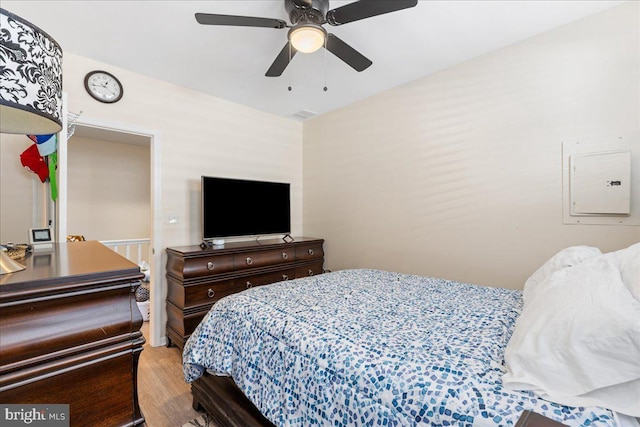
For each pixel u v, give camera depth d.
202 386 1.76
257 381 1.35
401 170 3.03
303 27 1.64
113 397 0.80
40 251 1.19
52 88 0.81
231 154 3.39
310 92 3.18
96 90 2.47
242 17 1.63
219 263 2.75
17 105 0.70
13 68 0.69
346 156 3.57
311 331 1.28
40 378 0.68
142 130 2.72
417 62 2.57
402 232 3.02
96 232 4.34
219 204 3.01
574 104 2.02
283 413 1.21
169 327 2.77
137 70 2.66
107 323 0.78
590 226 1.97
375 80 2.91
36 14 1.91
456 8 1.89
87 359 0.75
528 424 0.62
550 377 0.82
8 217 2.37
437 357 1.04
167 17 1.96
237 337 1.51
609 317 0.78
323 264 3.79
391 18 1.98
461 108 2.58
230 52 2.38
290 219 3.77
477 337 1.19
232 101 3.40
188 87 3.02
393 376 0.97
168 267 2.81
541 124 2.16
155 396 1.98
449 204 2.67
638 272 0.95
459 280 2.60
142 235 4.75
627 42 1.83
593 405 0.75
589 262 1.25
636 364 0.72
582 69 1.99
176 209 2.96
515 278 2.29
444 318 1.41
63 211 1.75
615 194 1.87
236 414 1.49
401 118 3.02
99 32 2.11
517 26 2.08
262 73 2.73
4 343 0.63
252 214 3.28
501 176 2.36
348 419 1.01
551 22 2.03
